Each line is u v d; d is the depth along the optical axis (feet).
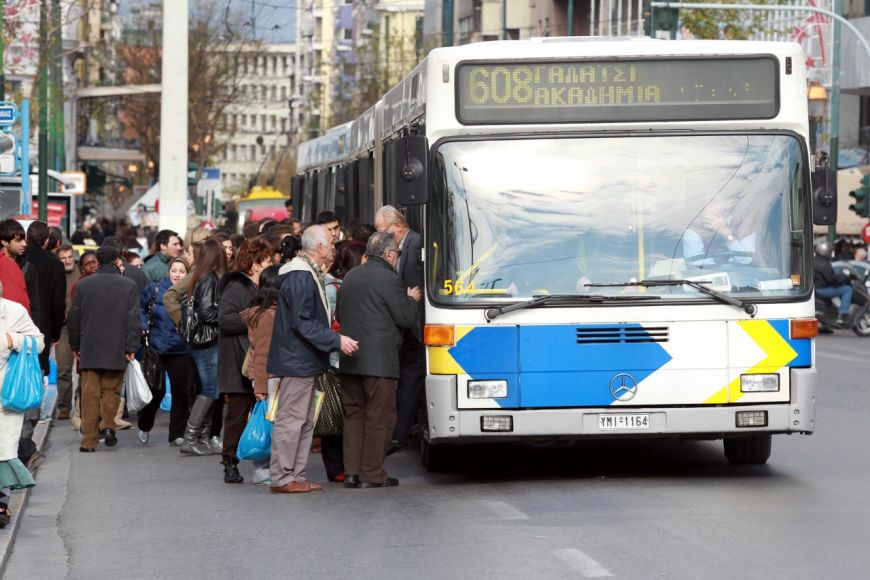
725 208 46.26
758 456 51.13
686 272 45.96
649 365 45.68
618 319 45.68
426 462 51.70
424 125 47.75
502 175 46.32
